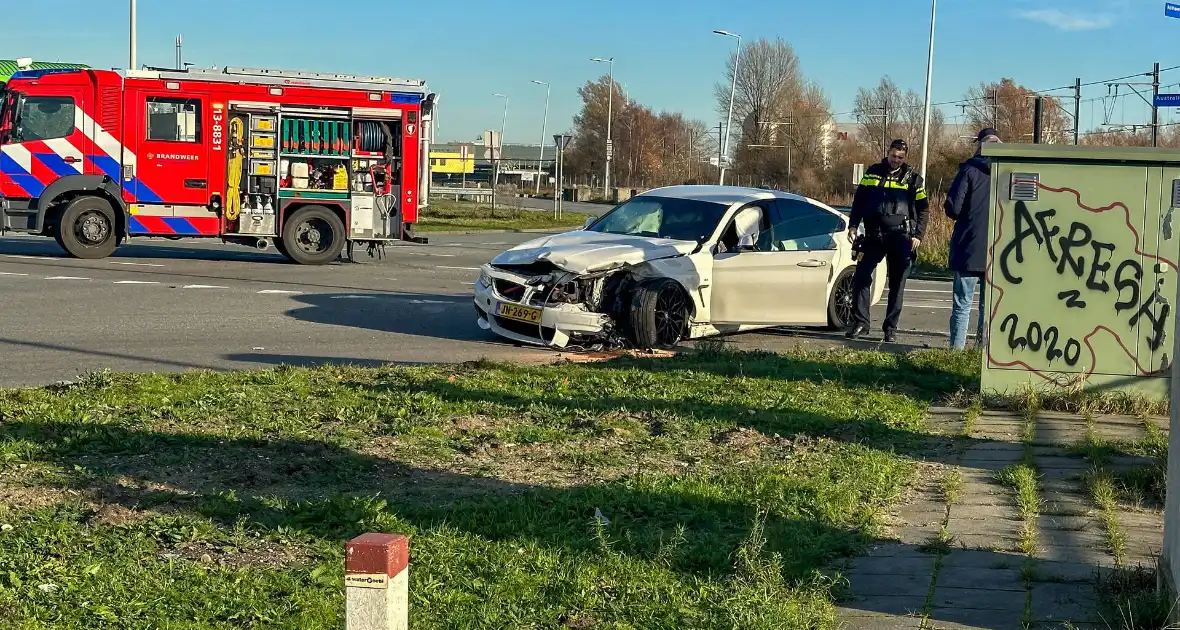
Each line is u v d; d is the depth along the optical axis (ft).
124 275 61.87
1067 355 30.55
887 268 43.70
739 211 44.01
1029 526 19.54
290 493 20.59
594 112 341.41
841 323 47.26
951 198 37.96
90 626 14.17
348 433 24.90
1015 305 30.63
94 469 21.43
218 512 18.74
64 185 71.05
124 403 27.22
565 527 18.38
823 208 47.32
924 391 32.83
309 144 73.72
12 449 22.33
